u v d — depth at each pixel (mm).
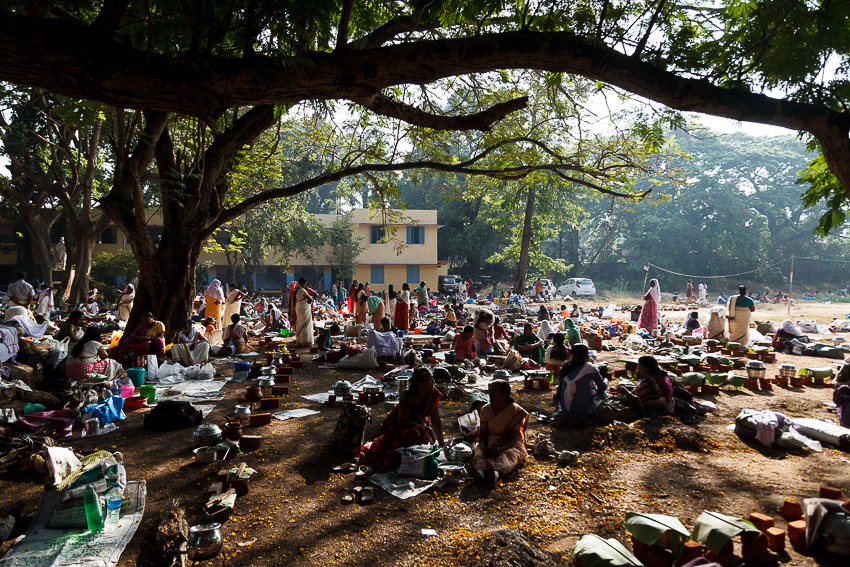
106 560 3600
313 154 15031
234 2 4516
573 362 6867
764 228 50781
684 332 15305
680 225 47938
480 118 4727
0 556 3654
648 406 6785
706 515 3697
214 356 12031
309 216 34156
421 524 4191
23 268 30828
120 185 11508
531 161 12062
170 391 8656
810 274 50031
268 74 3867
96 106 9734
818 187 5414
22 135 21109
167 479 5059
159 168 11805
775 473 5102
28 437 5605
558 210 32281
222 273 36844
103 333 15469
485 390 8633
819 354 11867
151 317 10234
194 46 4160
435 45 4094
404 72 4141
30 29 3420
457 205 44406
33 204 24516
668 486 4816
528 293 33656
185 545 3738
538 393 8570
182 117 11234
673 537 3408
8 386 6902
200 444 5992
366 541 3924
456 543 3865
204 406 7723
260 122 11516
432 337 15219
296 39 4832
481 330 11789
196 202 11742
